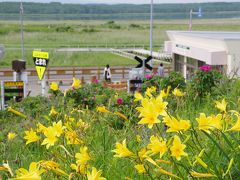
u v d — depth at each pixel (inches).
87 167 137.3
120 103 342.3
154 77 438.9
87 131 211.5
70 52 2327.8
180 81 415.2
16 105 433.7
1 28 3786.9
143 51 2145.7
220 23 5639.8
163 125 181.3
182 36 1155.3
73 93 421.1
